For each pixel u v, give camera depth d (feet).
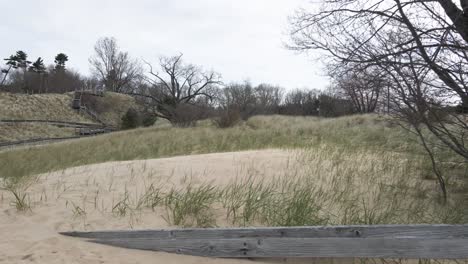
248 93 156.97
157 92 156.25
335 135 43.50
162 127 105.70
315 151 26.48
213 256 11.68
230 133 56.75
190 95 158.51
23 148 92.94
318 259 11.18
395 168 21.12
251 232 11.53
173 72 156.87
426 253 10.27
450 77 13.92
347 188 17.67
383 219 13.92
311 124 67.77
